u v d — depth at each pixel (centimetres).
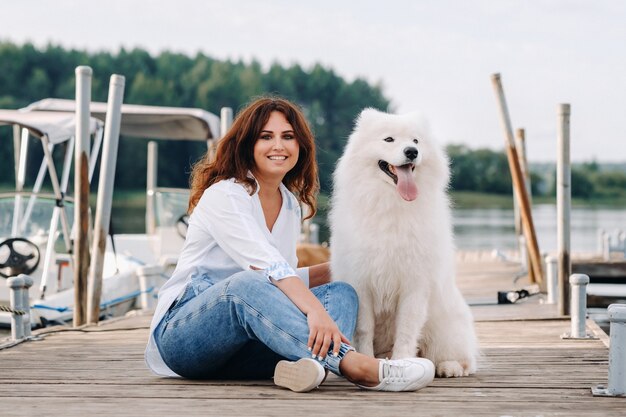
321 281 378
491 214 5050
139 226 1833
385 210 351
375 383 307
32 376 364
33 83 5119
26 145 825
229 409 283
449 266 363
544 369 371
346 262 357
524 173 954
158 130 1009
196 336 314
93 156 820
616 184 7281
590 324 526
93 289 602
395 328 366
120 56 5641
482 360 395
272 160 326
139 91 5203
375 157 356
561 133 575
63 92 5175
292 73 5847
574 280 478
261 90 5512
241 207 318
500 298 704
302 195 356
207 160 350
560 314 586
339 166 377
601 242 1351
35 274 740
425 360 315
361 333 356
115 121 612
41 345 477
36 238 751
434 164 365
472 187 6538
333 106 5881
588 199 7294
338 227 364
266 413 276
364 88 5947
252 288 301
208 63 5828
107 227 612
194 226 329
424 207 355
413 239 349
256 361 333
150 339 336
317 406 285
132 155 4172
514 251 1573
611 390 306
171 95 5322
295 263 346
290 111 333
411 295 353
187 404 292
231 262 328
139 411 283
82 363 405
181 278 331
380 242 349
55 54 5378
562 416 272
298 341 298
